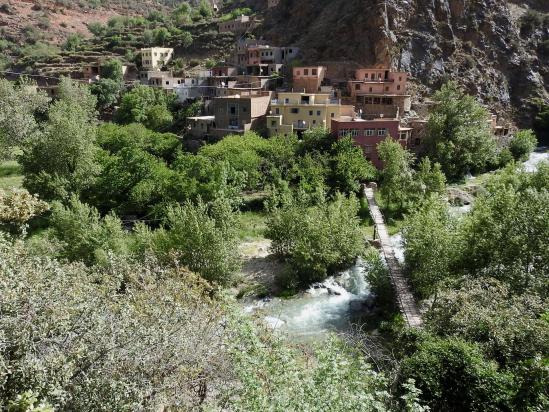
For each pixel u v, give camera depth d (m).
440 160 56.94
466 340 18.95
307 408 10.19
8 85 64.00
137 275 19.66
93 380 10.80
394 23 79.12
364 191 49.78
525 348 17.28
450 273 27.73
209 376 14.20
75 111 60.97
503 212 26.91
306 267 34.44
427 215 29.77
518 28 88.00
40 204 23.58
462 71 79.06
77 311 12.08
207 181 46.12
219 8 143.38
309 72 74.00
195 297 18.34
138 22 138.62
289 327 28.64
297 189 49.25
